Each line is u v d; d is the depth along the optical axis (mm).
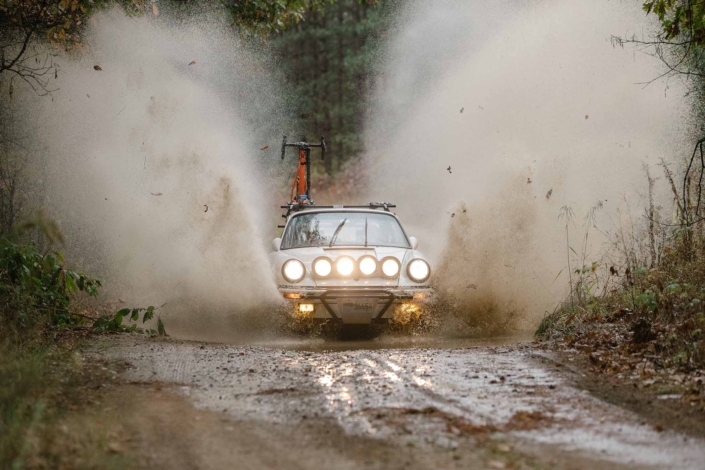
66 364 15180
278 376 14656
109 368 15289
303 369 15250
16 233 19406
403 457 9812
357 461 9688
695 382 13258
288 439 10656
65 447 10000
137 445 10359
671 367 14461
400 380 14125
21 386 12477
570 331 18953
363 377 14391
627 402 12445
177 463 9688
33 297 19484
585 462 9578
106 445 10148
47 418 11164
